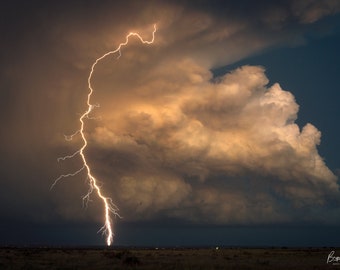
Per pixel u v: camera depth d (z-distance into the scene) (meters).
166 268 34.88
